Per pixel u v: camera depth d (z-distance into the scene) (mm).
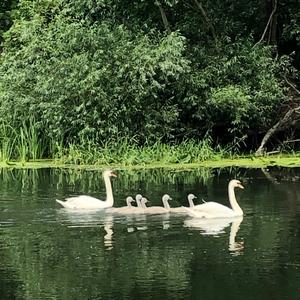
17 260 9672
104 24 22547
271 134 23234
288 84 24453
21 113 22516
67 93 21781
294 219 12445
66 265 9422
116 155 21719
